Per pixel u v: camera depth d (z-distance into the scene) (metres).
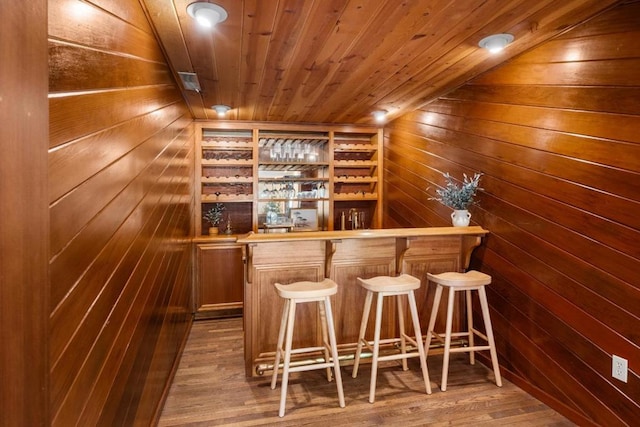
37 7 0.70
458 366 2.82
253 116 3.97
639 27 1.71
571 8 1.80
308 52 2.21
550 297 2.24
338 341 2.85
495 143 2.64
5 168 0.62
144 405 1.83
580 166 2.01
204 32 1.91
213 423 2.13
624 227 1.79
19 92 0.65
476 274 2.66
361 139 4.79
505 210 2.58
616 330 1.85
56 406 0.87
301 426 2.10
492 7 1.75
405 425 2.10
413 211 3.81
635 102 1.73
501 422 2.13
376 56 2.29
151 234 1.90
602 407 1.93
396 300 2.96
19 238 0.66
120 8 1.35
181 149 3.07
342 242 2.83
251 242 2.51
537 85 2.26
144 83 1.71
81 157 1.01
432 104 3.40
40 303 0.72
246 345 2.69
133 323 1.59
